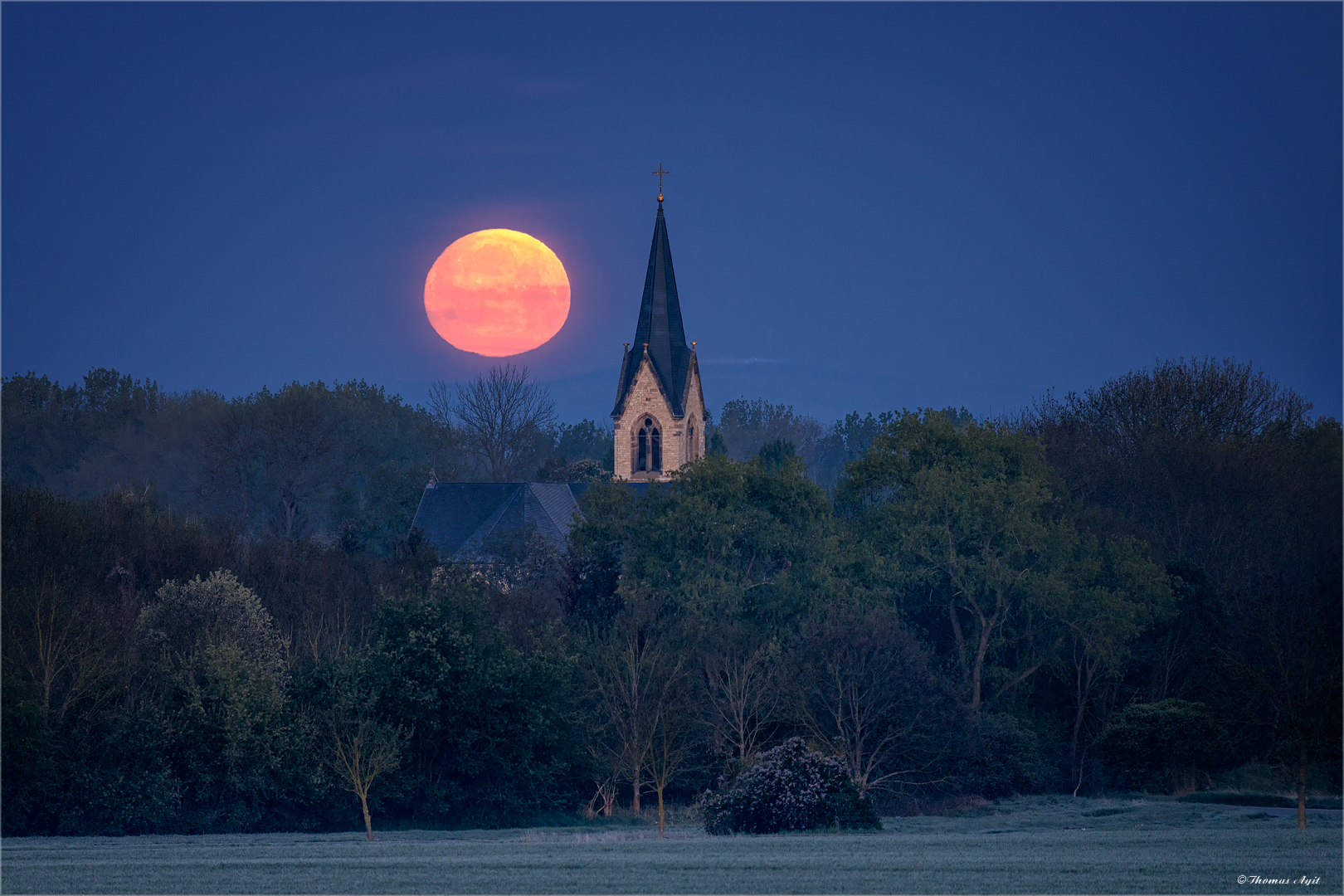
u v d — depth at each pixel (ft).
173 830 568.00
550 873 345.10
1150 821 524.11
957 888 317.63
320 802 600.39
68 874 354.54
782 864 357.61
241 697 592.19
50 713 571.69
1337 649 598.34
